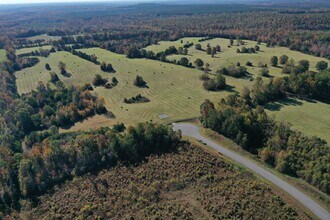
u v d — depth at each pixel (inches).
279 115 5123.0
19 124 5334.6
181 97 6181.1
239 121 4549.7
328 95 5767.7
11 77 7573.8
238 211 3272.6
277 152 4099.4
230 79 6993.1
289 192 3555.6
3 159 4303.6
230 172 3917.3
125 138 4370.1
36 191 3912.4
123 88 6761.8
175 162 4141.2
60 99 6323.8
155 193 3636.8
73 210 3518.7
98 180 3969.0
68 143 4510.3
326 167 3646.7
